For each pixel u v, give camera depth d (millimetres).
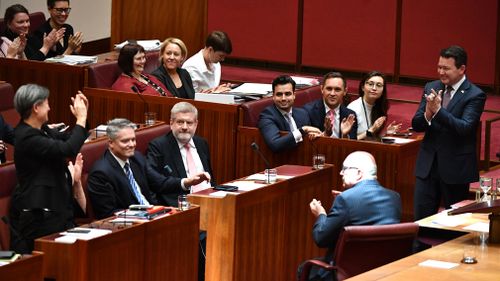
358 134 27531
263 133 26797
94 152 23406
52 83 30359
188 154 24938
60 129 23547
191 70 31422
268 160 27266
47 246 18625
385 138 26812
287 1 41719
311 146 26672
